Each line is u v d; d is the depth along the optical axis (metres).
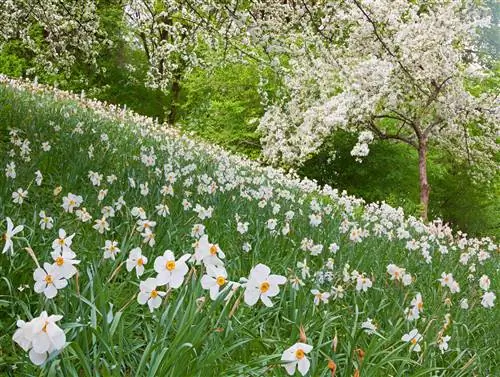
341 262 5.11
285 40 8.82
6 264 3.30
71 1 10.76
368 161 18.67
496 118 15.67
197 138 15.29
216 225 5.32
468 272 6.58
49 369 2.24
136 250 2.87
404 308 4.34
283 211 7.07
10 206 4.33
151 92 24.78
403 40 13.92
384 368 3.45
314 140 15.10
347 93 13.74
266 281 2.35
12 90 12.25
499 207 19.98
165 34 13.71
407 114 15.88
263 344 3.12
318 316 3.63
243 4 8.68
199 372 2.49
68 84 21.00
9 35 11.67
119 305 3.26
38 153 6.50
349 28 14.48
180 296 2.64
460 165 18.64
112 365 2.59
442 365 3.87
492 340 4.52
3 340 2.81
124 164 6.98
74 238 4.09
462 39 14.91
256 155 18.66
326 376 3.01
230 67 17.58
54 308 2.66
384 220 8.57
